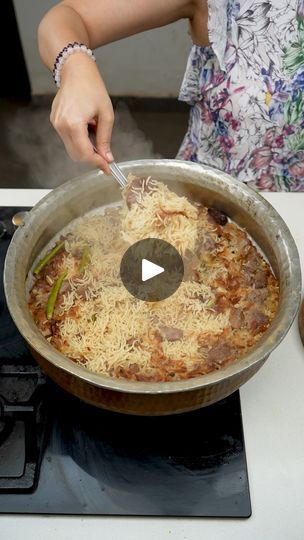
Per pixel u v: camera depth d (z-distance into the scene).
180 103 3.17
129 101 3.18
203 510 1.03
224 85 1.54
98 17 1.45
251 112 1.56
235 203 1.22
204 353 1.11
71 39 1.28
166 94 3.18
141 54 2.95
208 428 1.13
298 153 1.65
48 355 0.93
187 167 1.22
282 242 1.13
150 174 1.23
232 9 1.42
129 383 0.91
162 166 1.22
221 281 1.21
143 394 0.92
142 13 1.49
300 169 1.70
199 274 1.22
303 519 1.03
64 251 1.24
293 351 1.24
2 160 2.86
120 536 1.01
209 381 0.91
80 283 1.19
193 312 1.16
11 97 3.14
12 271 1.04
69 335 1.11
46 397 1.14
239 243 1.25
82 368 0.93
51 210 1.16
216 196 1.25
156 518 1.03
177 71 3.06
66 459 1.08
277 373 1.21
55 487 1.04
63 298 1.16
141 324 1.14
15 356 1.19
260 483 1.07
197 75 1.66
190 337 1.13
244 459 1.09
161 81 3.12
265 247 1.21
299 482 1.08
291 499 1.06
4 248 1.36
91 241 1.26
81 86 1.14
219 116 1.62
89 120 1.11
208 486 1.05
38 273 1.20
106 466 1.07
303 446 1.12
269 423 1.15
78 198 1.21
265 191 1.67
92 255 1.24
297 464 1.10
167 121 3.09
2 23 2.77
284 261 1.11
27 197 1.47
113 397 0.95
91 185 1.21
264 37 1.46
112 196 1.28
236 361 0.95
